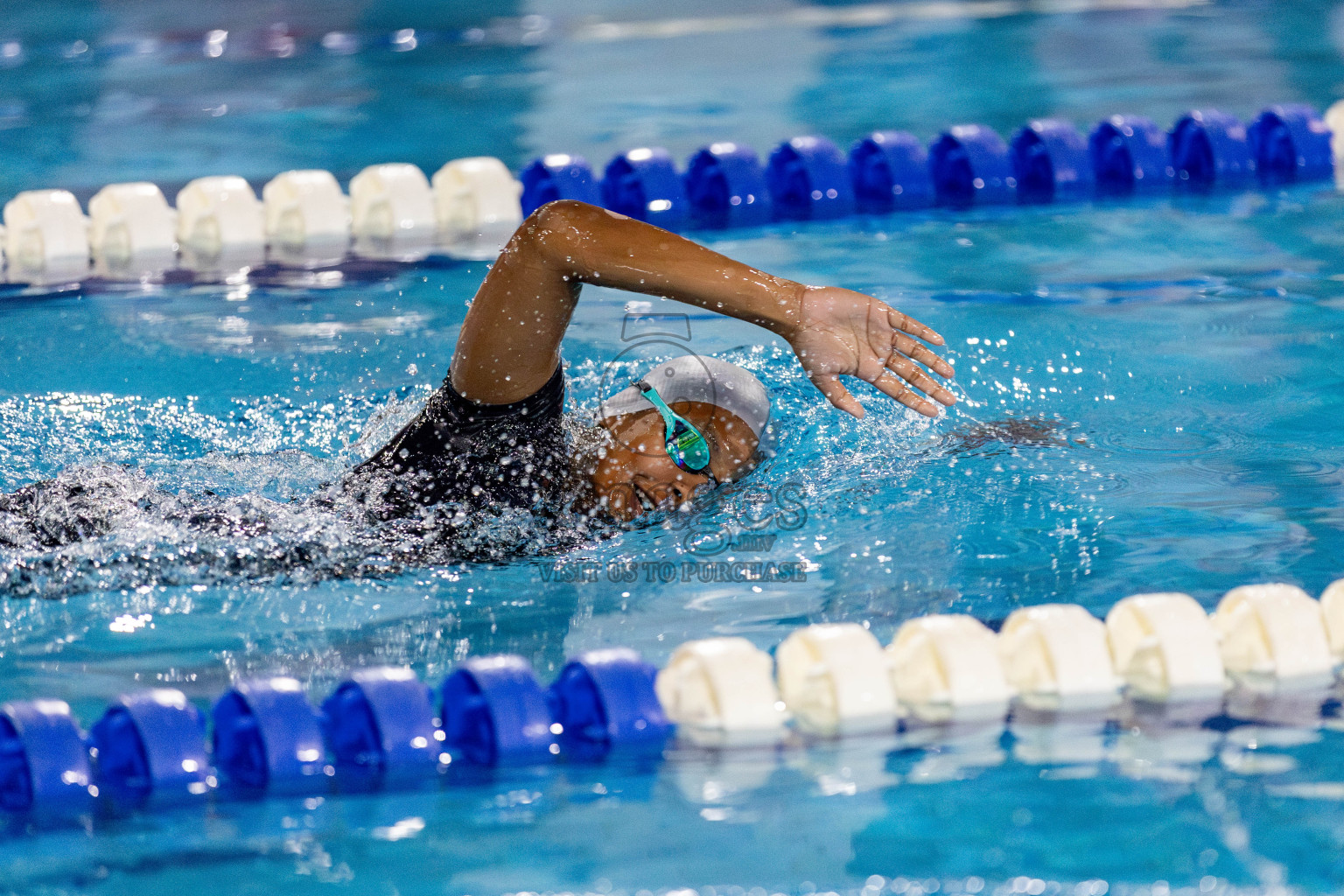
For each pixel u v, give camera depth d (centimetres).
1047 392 1109
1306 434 1016
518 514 852
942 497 915
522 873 527
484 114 2422
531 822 565
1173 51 2789
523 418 839
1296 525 857
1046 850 532
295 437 1062
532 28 3444
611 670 658
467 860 537
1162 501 903
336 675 708
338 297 1400
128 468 940
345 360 1207
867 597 779
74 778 603
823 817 560
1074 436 1025
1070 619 689
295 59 3058
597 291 1410
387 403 1112
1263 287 1352
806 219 1692
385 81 2766
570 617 770
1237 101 2250
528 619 770
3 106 2564
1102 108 2266
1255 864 520
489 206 1709
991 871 520
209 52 3139
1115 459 979
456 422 840
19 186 1931
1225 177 1833
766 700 648
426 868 532
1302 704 655
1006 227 1619
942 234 1591
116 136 2280
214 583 818
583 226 766
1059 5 3488
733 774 601
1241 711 649
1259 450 990
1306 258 1444
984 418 1058
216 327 1300
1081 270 1432
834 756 614
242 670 715
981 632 680
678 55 2994
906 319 764
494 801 585
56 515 857
